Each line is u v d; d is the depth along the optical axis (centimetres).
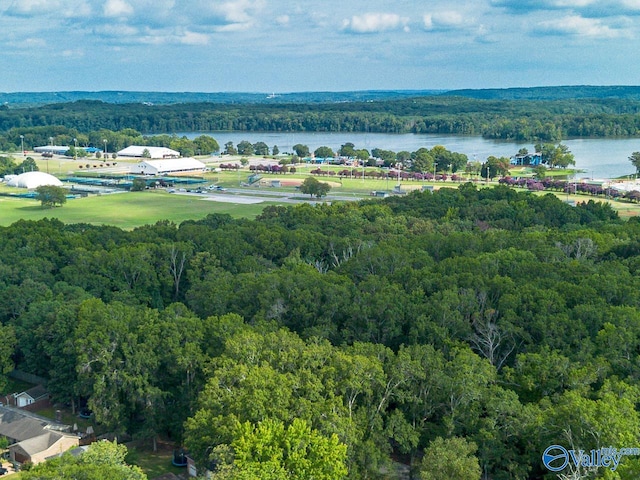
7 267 16675
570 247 17688
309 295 13500
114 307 13675
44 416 13238
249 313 13888
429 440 10106
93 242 19962
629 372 10625
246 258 17875
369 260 16188
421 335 12138
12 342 13950
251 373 9606
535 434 9194
